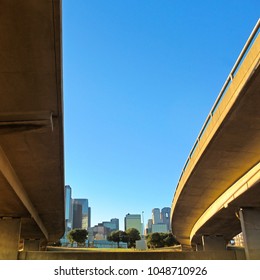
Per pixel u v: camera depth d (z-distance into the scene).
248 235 32.34
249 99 18.06
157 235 125.38
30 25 13.41
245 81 16.92
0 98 18.05
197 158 26.52
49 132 21.55
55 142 23.19
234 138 22.28
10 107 18.80
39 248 61.88
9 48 14.55
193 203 39.81
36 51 14.71
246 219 32.97
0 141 22.81
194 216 47.47
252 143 22.94
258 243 32.09
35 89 17.31
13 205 34.16
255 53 15.98
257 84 16.88
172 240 123.00
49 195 36.41
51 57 15.09
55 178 30.83
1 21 13.20
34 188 33.66
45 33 13.81
